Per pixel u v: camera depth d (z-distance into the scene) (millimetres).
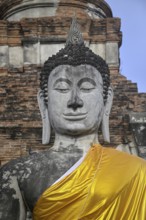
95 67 8820
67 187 7906
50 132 8875
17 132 14344
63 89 8672
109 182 7965
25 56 15539
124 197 7938
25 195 8219
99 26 15844
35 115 14578
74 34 9094
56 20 15773
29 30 15727
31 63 15484
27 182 8219
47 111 8906
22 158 8531
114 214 7824
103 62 8953
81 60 8766
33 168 8289
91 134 8656
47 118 8891
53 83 8734
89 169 8078
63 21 15773
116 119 14477
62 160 8312
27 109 14695
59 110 8594
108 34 15766
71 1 16531
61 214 7793
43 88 8922
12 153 14203
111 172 8062
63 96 8641
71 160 8312
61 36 15695
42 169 8250
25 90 15008
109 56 15602
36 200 8109
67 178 7973
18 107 14727
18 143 14266
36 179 8195
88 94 8648
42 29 15742
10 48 15680
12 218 8258
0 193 8297
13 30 15812
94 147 8367
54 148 8570
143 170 8180
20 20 15812
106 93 8922
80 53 8812
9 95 14914
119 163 8172
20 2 16656
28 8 16578
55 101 8641
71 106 8562
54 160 8320
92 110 8602
